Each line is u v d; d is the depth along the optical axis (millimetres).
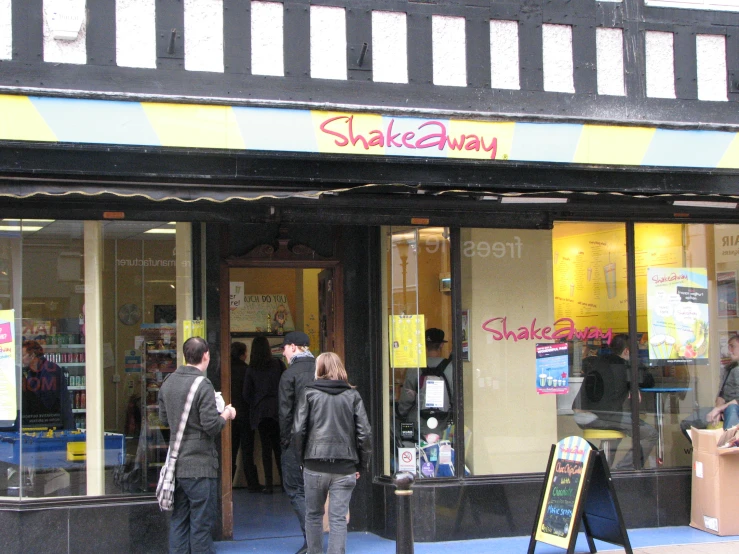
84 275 7176
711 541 7520
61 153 6145
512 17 7395
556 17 7504
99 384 7168
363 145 6711
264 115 6508
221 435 7711
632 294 8227
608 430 8109
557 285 8102
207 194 6410
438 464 7727
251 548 7418
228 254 7766
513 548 7324
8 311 7008
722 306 8508
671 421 8297
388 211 7469
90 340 7172
